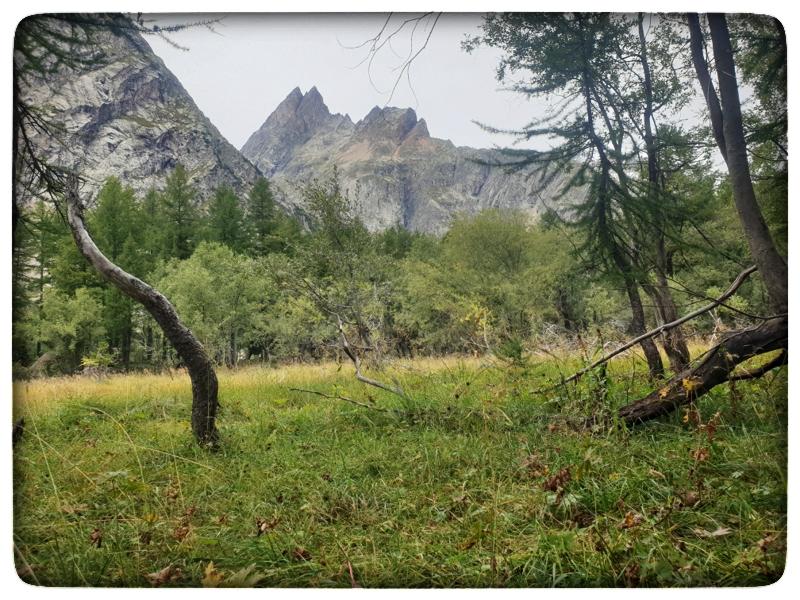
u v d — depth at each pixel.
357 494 3.52
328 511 3.37
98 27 4.68
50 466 4.05
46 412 5.69
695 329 5.92
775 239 4.55
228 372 8.59
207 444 4.54
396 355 10.80
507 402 5.01
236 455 4.37
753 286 5.41
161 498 3.57
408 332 14.29
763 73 4.63
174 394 6.75
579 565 2.81
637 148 6.06
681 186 6.00
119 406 6.15
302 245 12.08
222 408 5.83
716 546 2.95
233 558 3.01
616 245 6.24
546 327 7.05
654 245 5.98
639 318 6.14
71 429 5.24
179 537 3.05
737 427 4.22
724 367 4.39
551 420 4.64
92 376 8.42
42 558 3.11
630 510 3.13
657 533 2.93
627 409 4.66
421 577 2.85
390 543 3.05
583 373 4.97
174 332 4.60
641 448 3.97
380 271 12.66
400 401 5.40
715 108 4.74
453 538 3.07
